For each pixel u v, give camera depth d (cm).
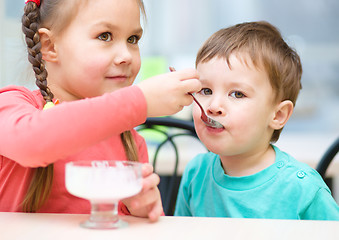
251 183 119
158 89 80
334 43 356
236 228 69
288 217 114
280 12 358
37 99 100
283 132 340
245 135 112
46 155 73
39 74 98
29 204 91
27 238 62
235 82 111
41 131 73
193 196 132
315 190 112
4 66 270
